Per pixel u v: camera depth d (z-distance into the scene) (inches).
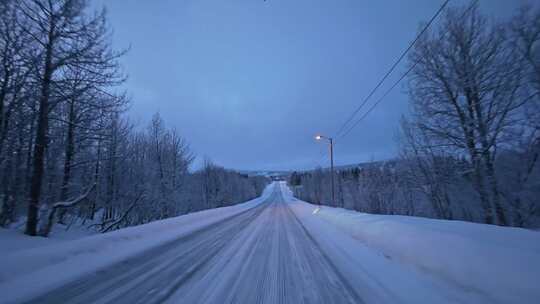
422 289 132.6
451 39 489.1
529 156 427.2
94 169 586.6
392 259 192.5
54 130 448.5
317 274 161.2
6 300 121.4
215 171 1696.6
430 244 175.2
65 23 340.5
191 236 319.9
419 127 560.7
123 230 286.8
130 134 778.8
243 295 127.8
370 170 1194.6
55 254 182.9
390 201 1055.6
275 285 141.9
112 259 195.8
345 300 121.2
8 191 418.0
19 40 321.1
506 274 120.9
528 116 421.1
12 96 350.6
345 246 246.1
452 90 494.6
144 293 130.7
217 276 158.2
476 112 470.3
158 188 810.8
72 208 531.5
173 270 171.3
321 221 485.1
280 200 2011.6
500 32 443.5
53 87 352.2
